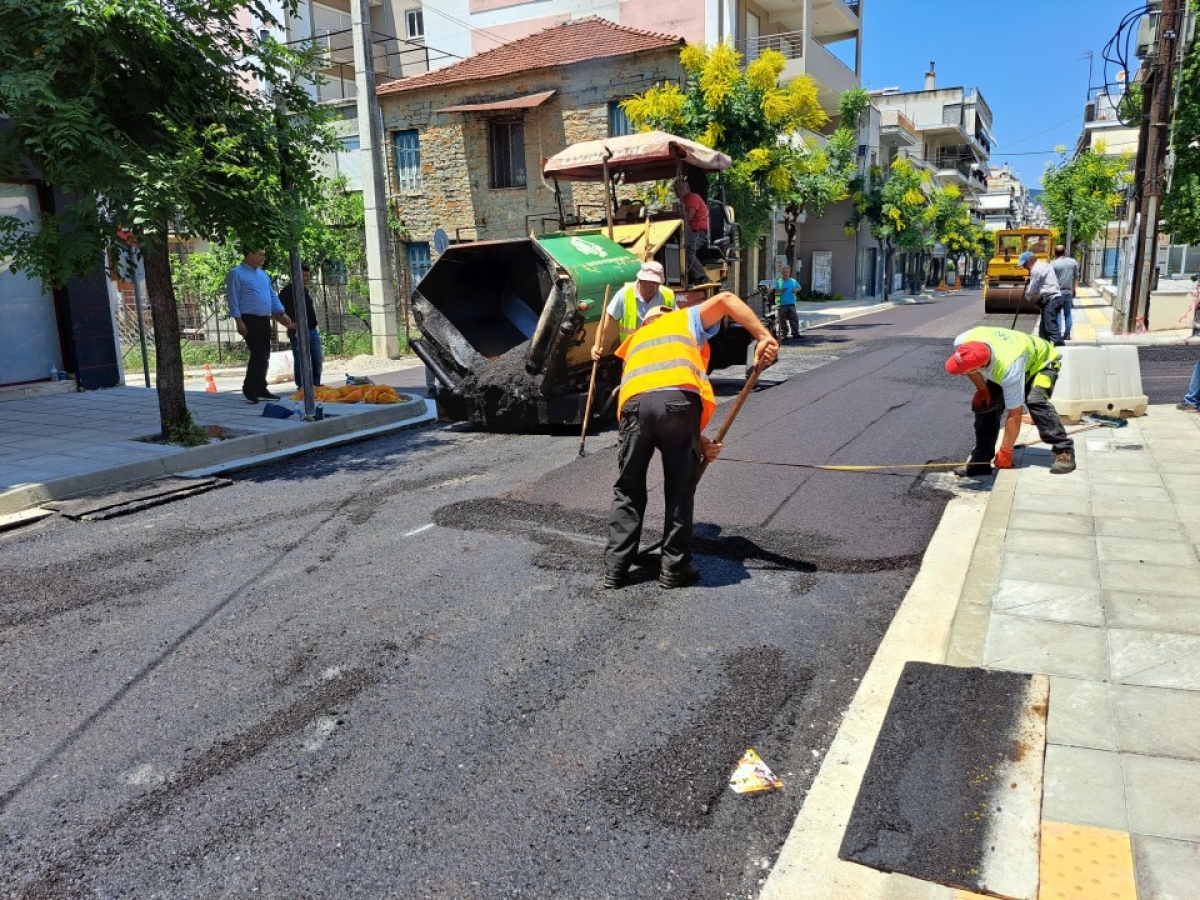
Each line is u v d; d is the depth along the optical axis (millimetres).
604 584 4730
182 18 7637
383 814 2893
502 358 9188
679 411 4422
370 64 16562
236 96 8203
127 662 4004
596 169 10797
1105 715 3199
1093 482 6090
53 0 6758
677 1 26062
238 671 3893
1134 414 8266
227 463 7859
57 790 3068
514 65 21594
